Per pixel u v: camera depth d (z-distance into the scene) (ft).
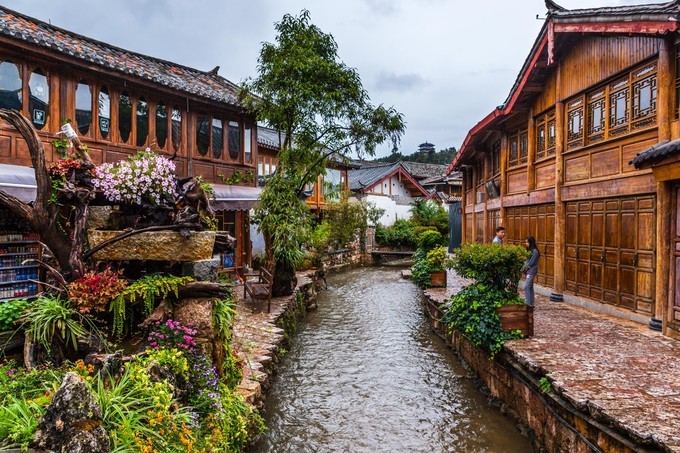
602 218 29.40
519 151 43.06
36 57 28.84
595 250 30.09
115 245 16.42
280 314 33.40
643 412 13.75
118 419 10.66
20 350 15.49
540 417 17.67
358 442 18.44
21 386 12.40
